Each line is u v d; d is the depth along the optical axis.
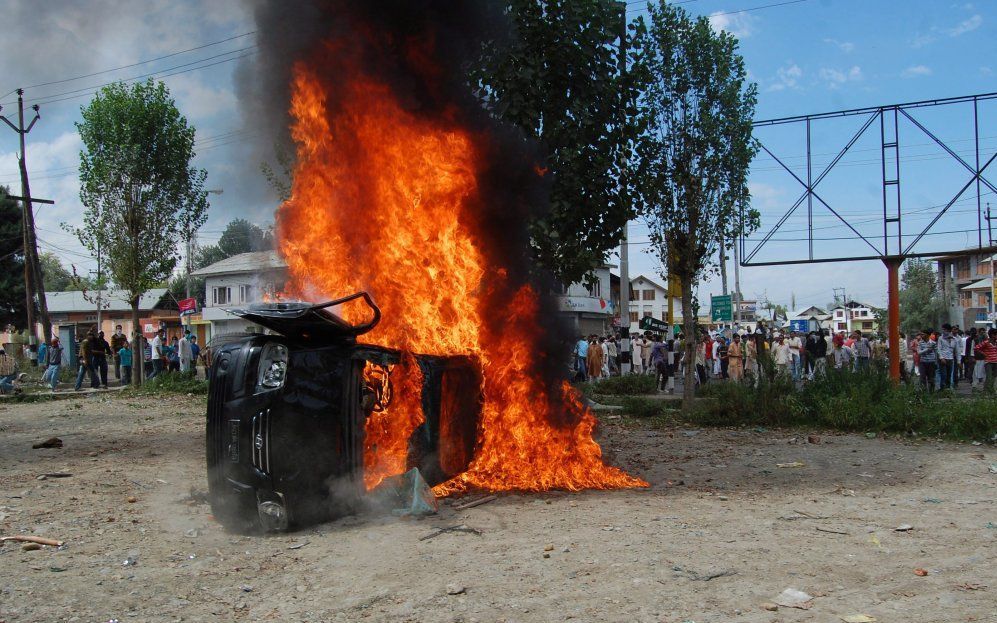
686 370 15.41
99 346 23.48
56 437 11.30
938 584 4.23
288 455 5.51
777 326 53.31
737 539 5.21
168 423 13.59
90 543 5.36
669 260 15.77
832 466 8.67
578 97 8.63
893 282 17.11
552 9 8.53
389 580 4.38
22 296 45.06
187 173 23.59
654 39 15.34
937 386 18.98
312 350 5.80
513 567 4.57
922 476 7.94
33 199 30.75
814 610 3.82
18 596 4.16
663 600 3.98
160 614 3.91
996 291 44.06
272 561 4.82
